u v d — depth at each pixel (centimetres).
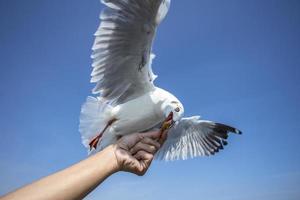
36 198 36
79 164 42
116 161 45
